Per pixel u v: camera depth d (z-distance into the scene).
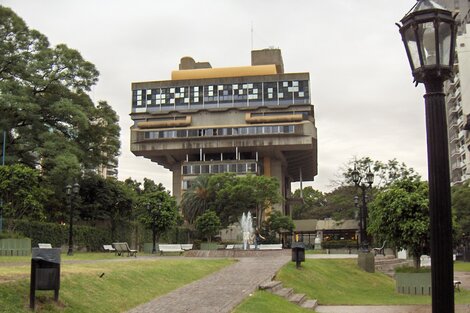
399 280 23.12
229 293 15.92
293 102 105.00
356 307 18.28
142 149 104.69
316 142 107.00
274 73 110.06
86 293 12.52
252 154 107.56
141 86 110.56
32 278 10.23
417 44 5.99
